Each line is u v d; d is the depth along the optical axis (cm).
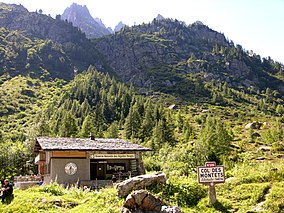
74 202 1727
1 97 15238
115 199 1672
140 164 3400
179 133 10488
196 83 19738
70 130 7738
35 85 17900
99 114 12169
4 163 5253
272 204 1509
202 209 1569
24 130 11044
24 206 1711
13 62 19700
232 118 14975
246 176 1816
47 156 3234
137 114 10819
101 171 3462
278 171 1797
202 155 5319
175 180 1859
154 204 1558
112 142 3566
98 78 16262
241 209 1524
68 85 18212
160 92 19062
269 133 8650
